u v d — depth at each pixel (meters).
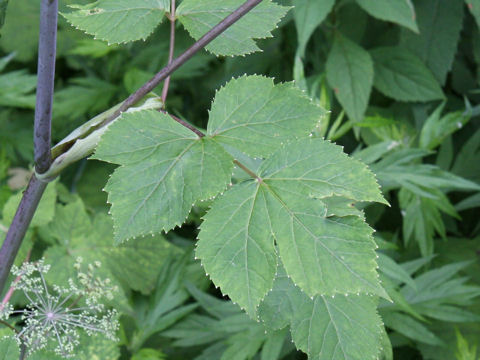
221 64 2.27
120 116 0.78
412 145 1.64
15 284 0.92
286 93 0.78
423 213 1.41
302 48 1.37
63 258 1.29
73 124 1.93
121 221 0.75
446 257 1.57
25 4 2.25
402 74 1.65
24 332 0.89
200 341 1.27
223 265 0.75
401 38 1.66
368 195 0.75
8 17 2.25
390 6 1.43
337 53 1.59
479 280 1.49
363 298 0.85
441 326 1.34
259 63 1.92
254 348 1.10
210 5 0.84
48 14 0.76
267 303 0.87
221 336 1.26
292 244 0.75
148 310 1.33
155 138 0.77
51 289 1.24
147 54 2.01
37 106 0.79
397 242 1.60
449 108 1.81
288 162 0.77
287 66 1.92
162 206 0.76
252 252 0.75
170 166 0.76
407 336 1.28
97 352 0.97
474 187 1.28
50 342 0.93
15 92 1.83
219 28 0.79
